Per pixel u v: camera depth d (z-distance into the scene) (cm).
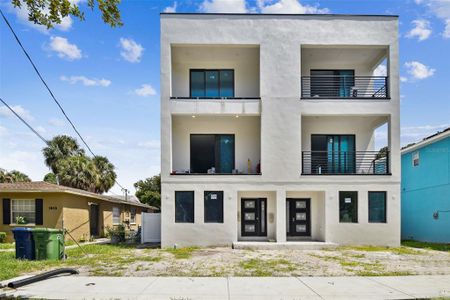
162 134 1650
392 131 1673
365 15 1703
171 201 1625
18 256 1252
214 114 1686
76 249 1534
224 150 1842
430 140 1873
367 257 1290
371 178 1652
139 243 1833
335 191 1645
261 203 1766
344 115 1717
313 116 1781
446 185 1792
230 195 1634
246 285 846
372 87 1880
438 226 1853
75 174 3177
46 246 1235
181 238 1611
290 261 1191
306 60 1883
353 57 1845
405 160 2216
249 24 1686
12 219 1930
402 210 2250
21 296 749
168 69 1669
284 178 1644
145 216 1856
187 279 910
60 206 1906
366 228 1633
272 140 1658
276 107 1669
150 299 731
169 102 1664
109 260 1219
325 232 1631
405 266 1107
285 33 1691
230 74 1872
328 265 1117
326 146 1859
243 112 1677
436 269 1058
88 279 912
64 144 4003
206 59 1848
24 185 2009
